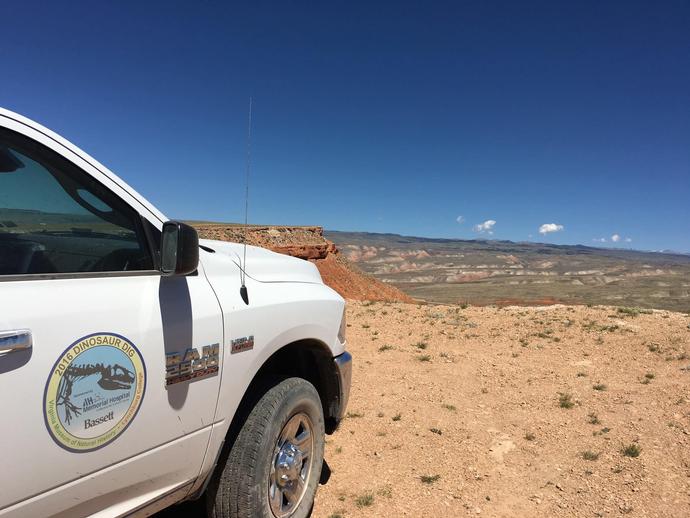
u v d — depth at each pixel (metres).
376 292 69.56
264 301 2.72
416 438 4.51
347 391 3.61
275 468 2.80
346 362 3.51
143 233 2.21
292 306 2.93
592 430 4.59
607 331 8.64
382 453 4.20
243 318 2.52
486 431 4.67
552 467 3.94
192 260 2.10
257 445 2.60
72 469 1.76
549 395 5.62
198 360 2.23
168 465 2.17
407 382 6.16
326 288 3.59
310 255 65.38
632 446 4.07
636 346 7.63
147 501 2.13
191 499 2.50
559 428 4.67
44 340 1.67
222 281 2.54
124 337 1.93
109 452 1.89
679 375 6.11
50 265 1.87
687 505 3.31
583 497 3.49
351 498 3.47
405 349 7.83
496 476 3.82
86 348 1.79
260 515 2.60
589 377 6.25
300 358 3.47
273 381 2.89
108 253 2.07
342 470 3.89
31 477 1.65
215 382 2.34
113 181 2.14
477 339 8.48
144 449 2.03
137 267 2.15
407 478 3.78
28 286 1.73
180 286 2.25
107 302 1.92
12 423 1.58
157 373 2.05
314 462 3.16
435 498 3.50
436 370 6.67
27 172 1.88
